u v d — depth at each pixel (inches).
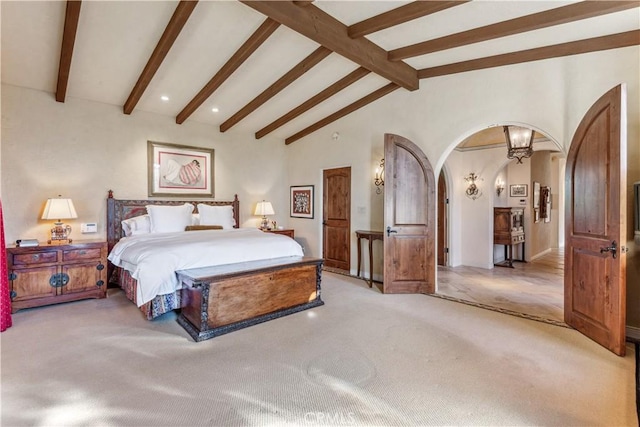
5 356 103.6
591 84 131.3
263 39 138.5
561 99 139.0
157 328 128.2
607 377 91.0
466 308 153.0
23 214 166.2
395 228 179.0
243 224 253.9
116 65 156.2
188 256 135.8
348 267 235.8
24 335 120.5
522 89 149.9
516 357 103.2
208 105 207.6
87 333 122.8
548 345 112.1
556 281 208.5
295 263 147.6
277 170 274.8
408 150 179.5
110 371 94.4
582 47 132.2
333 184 245.4
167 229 191.0
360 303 161.3
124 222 190.5
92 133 187.2
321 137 249.3
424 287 179.3
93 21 126.6
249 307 132.0
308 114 232.4
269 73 176.7
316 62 160.1
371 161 215.6
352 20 136.6
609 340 107.5
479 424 71.9
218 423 72.6
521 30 122.5
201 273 126.2
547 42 137.7
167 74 168.9
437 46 144.0
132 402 79.7
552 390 84.7
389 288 178.9
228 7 125.9
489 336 119.8
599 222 113.0
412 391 84.5
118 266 174.7
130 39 138.6
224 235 171.2
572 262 129.3
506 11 120.0
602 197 111.6
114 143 194.9
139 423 72.2
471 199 261.4
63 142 177.8
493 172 249.9
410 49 153.1
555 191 371.2
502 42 140.6
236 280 127.8
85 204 184.9
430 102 182.1
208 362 100.3
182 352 107.1
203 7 125.5
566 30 126.0
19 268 147.3
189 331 122.4
